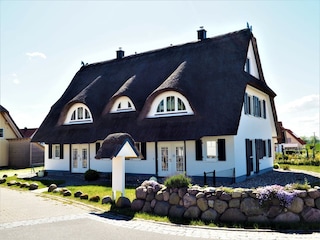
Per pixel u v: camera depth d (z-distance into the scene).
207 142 18.67
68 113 24.92
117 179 12.12
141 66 24.81
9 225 9.12
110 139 12.40
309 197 8.44
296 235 7.35
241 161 18.47
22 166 34.28
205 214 9.06
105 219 9.68
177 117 18.83
